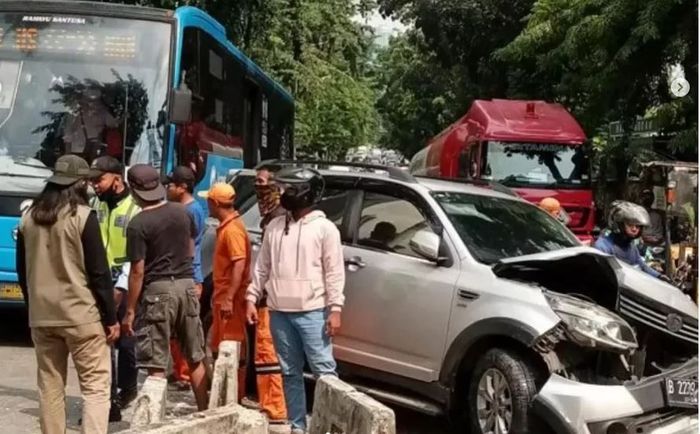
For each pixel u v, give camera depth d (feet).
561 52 57.82
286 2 83.76
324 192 25.58
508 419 20.02
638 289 21.39
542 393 19.11
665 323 21.36
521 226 23.93
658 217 40.98
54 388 18.38
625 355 20.08
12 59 31.63
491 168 57.62
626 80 49.62
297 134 111.96
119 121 31.48
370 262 23.54
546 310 19.80
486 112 60.44
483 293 20.98
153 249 21.06
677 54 44.55
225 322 23.15
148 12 32.53
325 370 20.65
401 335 22.49
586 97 63.46
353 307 23.58
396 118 179.93
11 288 30.42
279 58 91.91
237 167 43.91
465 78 100.73
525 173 57.62
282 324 20.68
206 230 27.86
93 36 32.01
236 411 14.02
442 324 21.61
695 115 46.98
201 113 35.68
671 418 19.53
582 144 57.72
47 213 17.65
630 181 54.70
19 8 32.01
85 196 18.13
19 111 31.30
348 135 126.62
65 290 17.75
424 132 156.15
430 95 122.93
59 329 17.81
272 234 20.98
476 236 22.72
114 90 31.63
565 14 58.29
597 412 18.72
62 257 17.69
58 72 31.63
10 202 30.35
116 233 22.52
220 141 39.65
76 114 31.40
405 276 22.68
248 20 68.95
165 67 32.04
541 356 19.60
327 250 20.61
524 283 20.85
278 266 20.67
